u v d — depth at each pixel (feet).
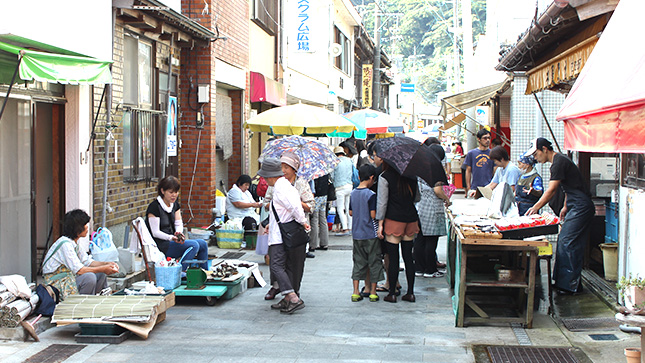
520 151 43.52
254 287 30.30
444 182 26.43
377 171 30.53
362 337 21.65
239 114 50.08
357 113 58.70
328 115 39.19
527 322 22.61
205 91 40.91
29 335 20.84
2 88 22.76
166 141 35.99
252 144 63.72
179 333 22.06
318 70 81.71
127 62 32.17
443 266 35.32
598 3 20.98
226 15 44.68
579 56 23.70
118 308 21.15
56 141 27.37
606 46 18.11
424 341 21.13
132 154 32.55
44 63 19.88
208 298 26.05
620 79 15.17
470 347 20.44
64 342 20.71
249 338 21.48
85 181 27.73
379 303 26.94
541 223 22.74
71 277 22.74
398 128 59.31
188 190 41.91
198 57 41.01
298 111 38.75
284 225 25.25
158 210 27.89
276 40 61.46
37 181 27.22
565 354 19.63
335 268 35.17
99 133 28.71
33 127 24.85
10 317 20.71
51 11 23.70
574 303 26.21
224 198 43.50
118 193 30.76
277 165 25.73
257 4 53.36
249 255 38.27
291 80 67.82
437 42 195.52
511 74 40.68
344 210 49.24
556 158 26.81
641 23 16.53
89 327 21.04
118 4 29.09
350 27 106.93
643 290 15.74
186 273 26.71
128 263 27.40
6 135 23.24
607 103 14.49
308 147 35.76
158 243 27.78
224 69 44.96
